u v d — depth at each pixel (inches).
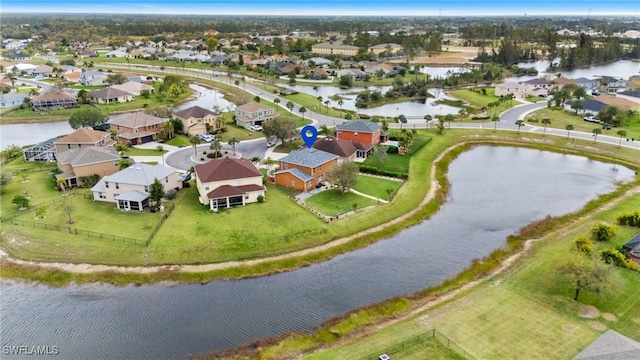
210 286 2075.5
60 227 2476.6
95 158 3090.6
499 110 5713.6
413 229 2655.0
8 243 2332.7
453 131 4675.2
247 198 2812.5
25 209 2679.6
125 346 1706.4
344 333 1779.0
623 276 2025.1
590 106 5349.4
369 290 2066.9
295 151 3326.8
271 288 2075.5
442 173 3558.1
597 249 2289.6
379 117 5251.0
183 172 3312.0
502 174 3587.6
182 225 2518.5
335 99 6643.7
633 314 1795.0
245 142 4148.6
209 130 4448.8
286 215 2667.3
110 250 2279.8
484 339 1683.1
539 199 3090.6
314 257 2317.9
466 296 1977.1
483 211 2898.6
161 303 1957.4
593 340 1654.8
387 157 3698.3
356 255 2364.7
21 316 1867.6
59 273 2123.5
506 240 2522.1
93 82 7209.6
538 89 6683.1
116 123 4210.1
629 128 4788.4
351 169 2947.8
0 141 4372.5
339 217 2672.2
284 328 1811.0
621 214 2738.7
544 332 1710.1
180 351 1684.3
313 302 1979.6
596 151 4099.4
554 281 2044.8
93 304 1945.1
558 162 3900.1
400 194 3026.6
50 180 3134.8
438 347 1647.4
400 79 7805.1
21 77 7726.4
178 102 6127.0
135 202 2655.0
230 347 1704.0
